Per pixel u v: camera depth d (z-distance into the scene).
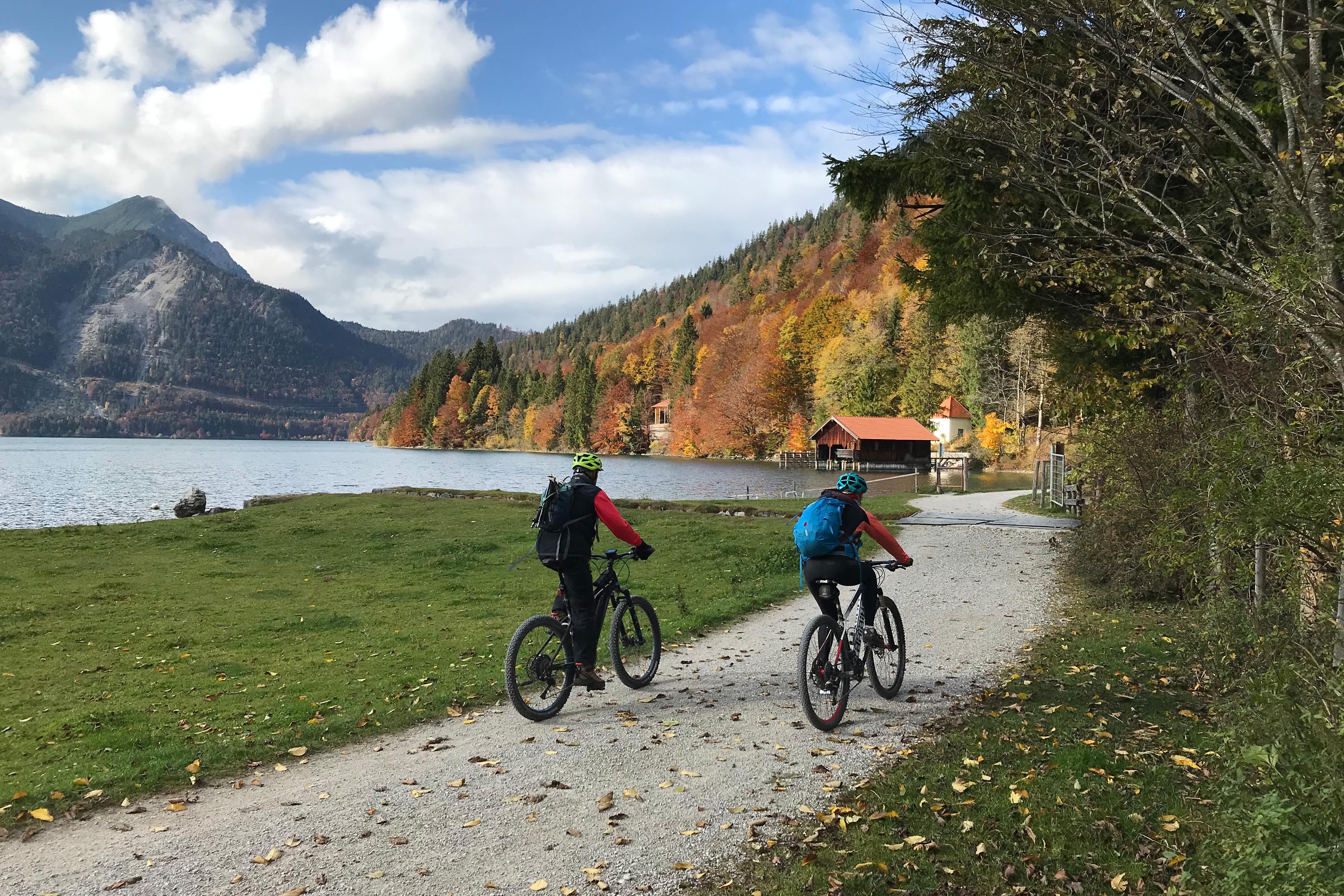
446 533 22.08
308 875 3.95
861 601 6.52
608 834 4.36
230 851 4.23
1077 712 6.29
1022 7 5.96
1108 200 6.75
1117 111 6.28
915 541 18.09
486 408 193.75
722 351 133.25
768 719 6.36
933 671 7.79
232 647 10.54
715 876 3.87
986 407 76.06
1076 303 11.98
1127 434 10.52
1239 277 5.73
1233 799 3.45
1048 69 6.56
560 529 6.57
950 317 14.34
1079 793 4.62
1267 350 5.46
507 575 16.22
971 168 8.47
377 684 8.15
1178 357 8.26
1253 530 4.61
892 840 4.15
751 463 100.31
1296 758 3.14
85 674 9.17
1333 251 4.57
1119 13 5.68
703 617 10.65
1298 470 4.25
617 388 150.25
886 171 13.41
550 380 178.00
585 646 6.69
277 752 5.88
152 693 8.24
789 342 110.25
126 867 4.07
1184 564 7.12
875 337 94.44
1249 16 5.36
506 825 4.50
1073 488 22.28
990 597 11.66
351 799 4.93
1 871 4.04
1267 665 5.21
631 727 6.25
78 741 6.47
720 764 5.37
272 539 21.91
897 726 6.11
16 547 20.62
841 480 6.47
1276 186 5.09
